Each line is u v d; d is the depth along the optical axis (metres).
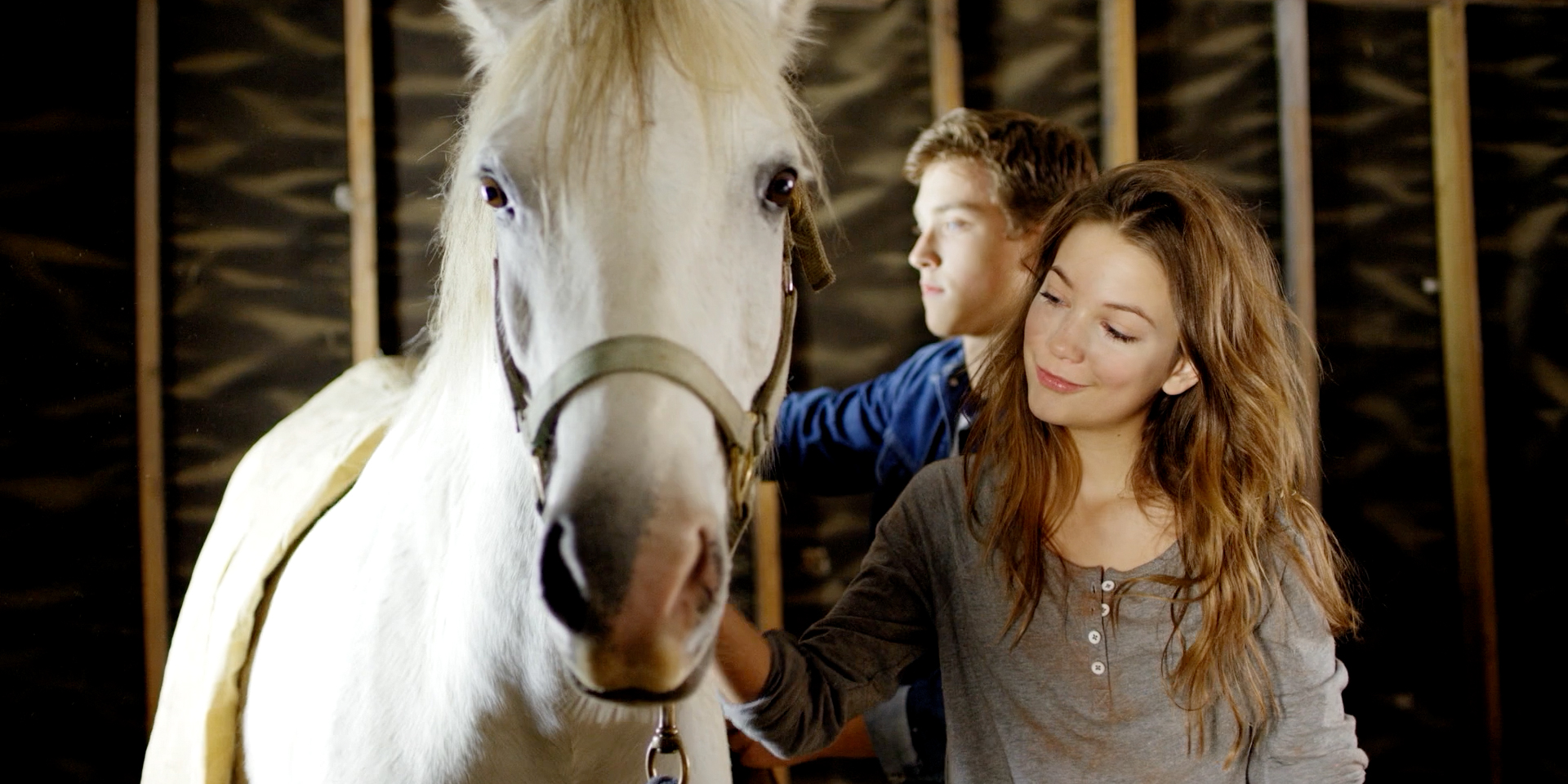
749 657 0.80
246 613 0.95
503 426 0.70
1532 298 2.50
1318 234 2.47
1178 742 0.82
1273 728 0.83
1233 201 0.92
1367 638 2.44
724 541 0.60
